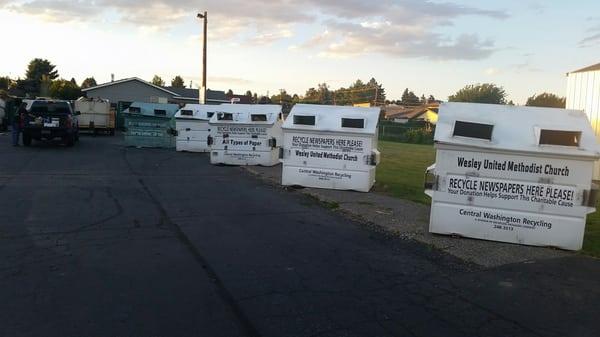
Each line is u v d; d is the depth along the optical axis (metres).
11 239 7.10
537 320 4.77
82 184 12.42
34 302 4.87
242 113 17.73
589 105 16.75
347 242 7.48
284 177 12.67
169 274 5.78
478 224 7.66
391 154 26.36
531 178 7.38
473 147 7.52
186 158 20.41
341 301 5.11
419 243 7.49
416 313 4.86
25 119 22.98
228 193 11.72
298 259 6.52
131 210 9.37
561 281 5.89
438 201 7.80
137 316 4.61
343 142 12.20
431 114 77.62
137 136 24.78
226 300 5.05
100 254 6.48
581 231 7.23
